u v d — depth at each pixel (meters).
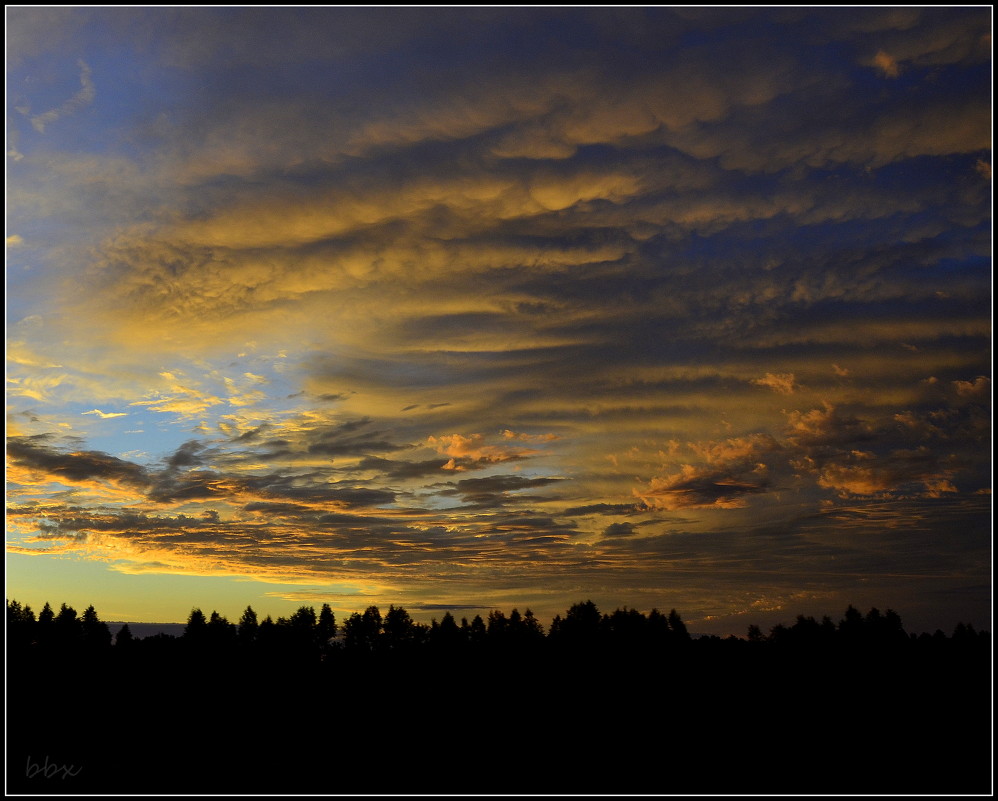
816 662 60.34
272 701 57.78
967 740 47.12
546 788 41.44
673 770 43.88
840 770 43.38
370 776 43.66
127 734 50.00
